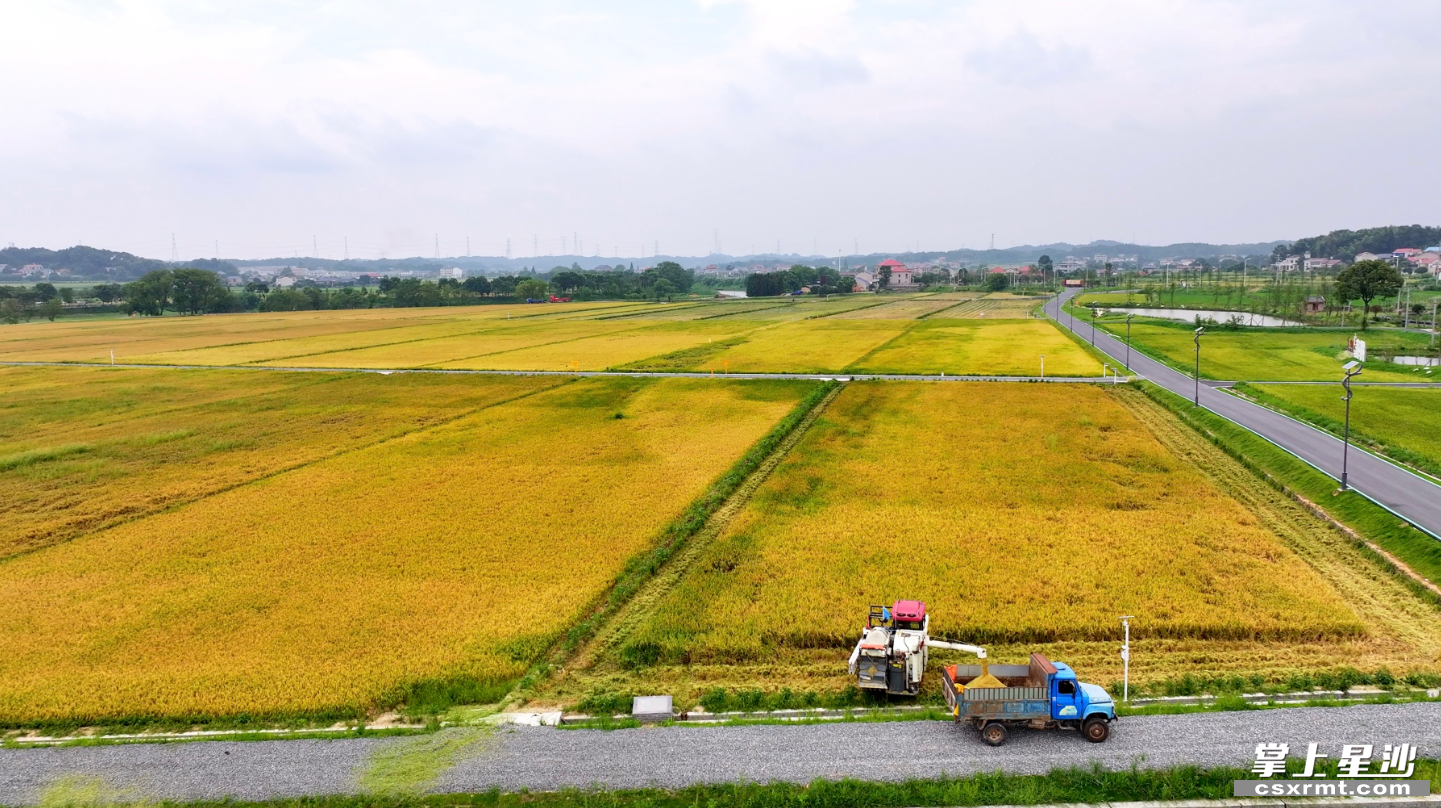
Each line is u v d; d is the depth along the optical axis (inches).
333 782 910.4
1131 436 2445.9
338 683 1127.6
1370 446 2145.7
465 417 2874.0
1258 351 4106.8
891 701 1087.6
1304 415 2508.6
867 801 863.7
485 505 1882.4
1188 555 1526.8
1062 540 1615.4
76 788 901.8
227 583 1472.7
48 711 1066.1
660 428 2655.0
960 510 1808.6
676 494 1946.4
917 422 2682.1
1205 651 1194.0
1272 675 1112.2
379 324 6948.8
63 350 5157.5
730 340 5128.0
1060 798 863.7
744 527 1723.7
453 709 1079.0
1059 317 6599.4
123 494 2005.4
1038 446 2347.4
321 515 1831.9
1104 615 1294.3
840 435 2522.1
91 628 1306.6
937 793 871.1
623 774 914.7
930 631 1254.3
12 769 939.3
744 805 860.6
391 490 2011.6
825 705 1081.4
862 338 5147.6
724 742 973.8
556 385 3491.6
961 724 1005.2
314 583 1467.8
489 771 925.8
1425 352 3814.0
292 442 2534.5
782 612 1326.3
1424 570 1421.0
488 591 1427.2
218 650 1229.1
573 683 1147.9
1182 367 3575.3
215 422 2849.4
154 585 1467.8
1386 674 1103.0
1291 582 1401.3
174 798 885.8
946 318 6712.6
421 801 877.2
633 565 1533.0
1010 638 1251.2
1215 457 2212.1
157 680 1142.3
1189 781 879.1
